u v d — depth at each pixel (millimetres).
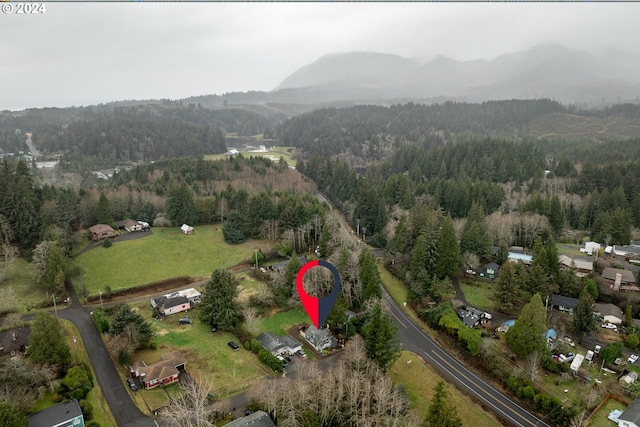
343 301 80688
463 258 94438
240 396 58906
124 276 90375
